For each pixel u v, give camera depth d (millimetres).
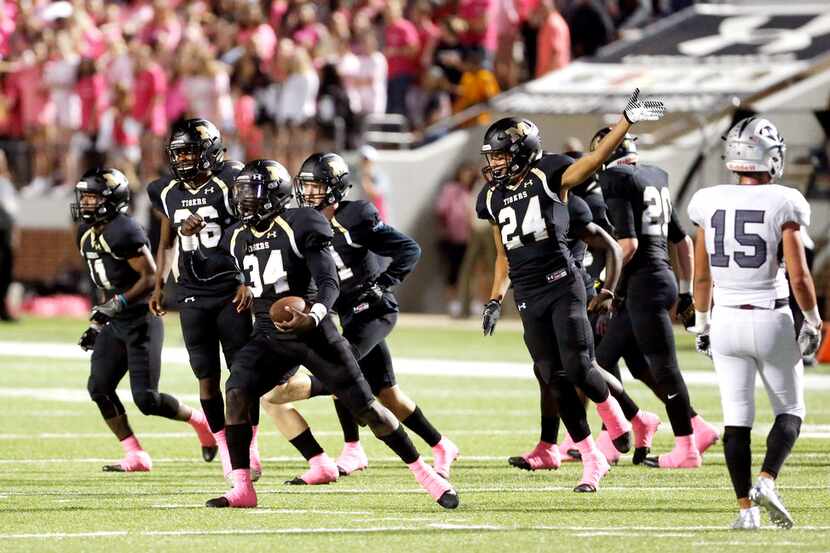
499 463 34531
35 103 85812
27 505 28078
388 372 31406
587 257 34344
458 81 83688
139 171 81562
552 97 80000
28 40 88312
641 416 34219
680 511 27422
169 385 51062
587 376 29797
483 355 62750
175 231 32219
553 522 26172
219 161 31906
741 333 25078
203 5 89000
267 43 81875
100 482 31375
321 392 31516
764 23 82062
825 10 82812
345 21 81438
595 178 33656
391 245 31578
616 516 26844
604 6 87688
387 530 25297
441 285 82688
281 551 23344
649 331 33375
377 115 81438
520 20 85625
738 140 25438
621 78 80062
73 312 83688
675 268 55156
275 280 27531
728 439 25297
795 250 24812
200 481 31641
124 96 82250
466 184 81375
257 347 27844
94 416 43250
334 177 30828
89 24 86938
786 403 25125
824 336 60688
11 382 51875
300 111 77938
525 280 29844
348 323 31219
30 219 86000
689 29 83500
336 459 35312
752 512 25281
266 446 37875
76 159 85125
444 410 44938
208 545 23844
